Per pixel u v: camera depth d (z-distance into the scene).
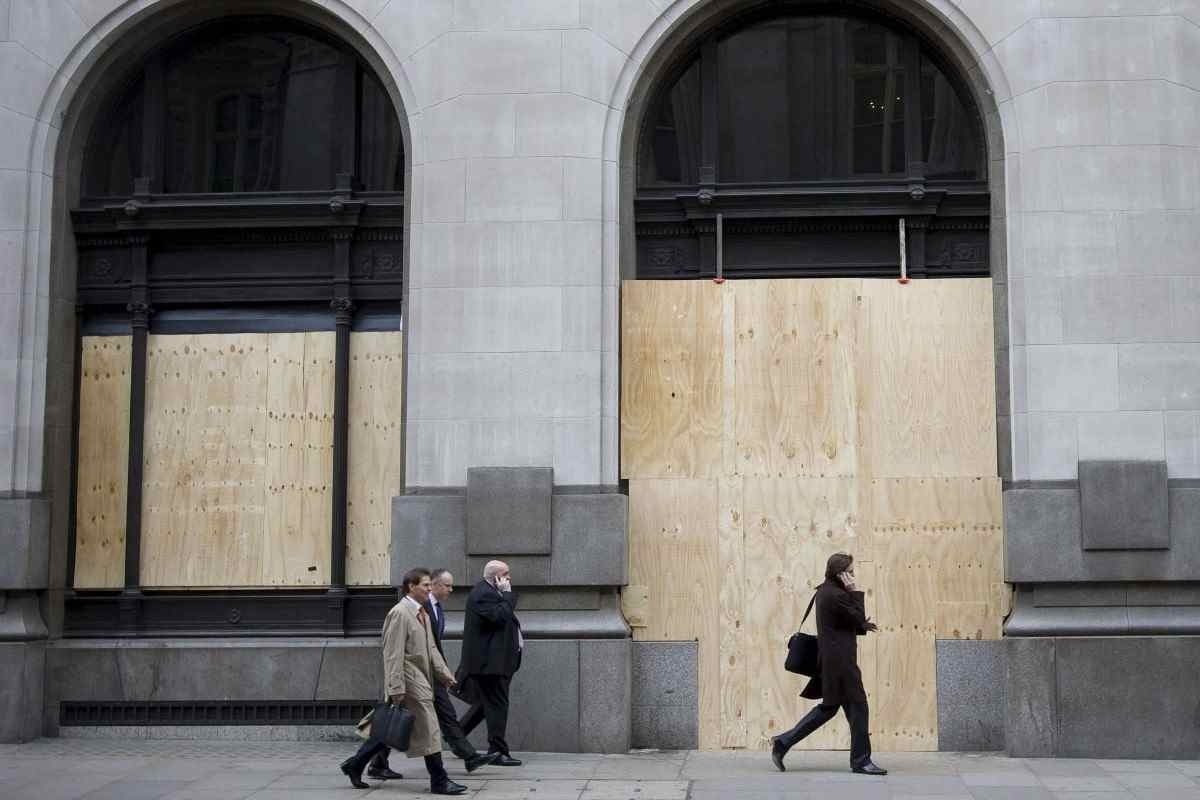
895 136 15.84
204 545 15.93
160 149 16.44
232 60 16.66
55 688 15.56
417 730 12.15
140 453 16.03
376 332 16.11
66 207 16.22
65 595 15.95
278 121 16.50
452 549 14.94
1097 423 14.55
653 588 15.18
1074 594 14.50
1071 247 14.77
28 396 15.67
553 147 15.34
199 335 16.27
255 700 15.50
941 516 15.06
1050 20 15.07
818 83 16.02
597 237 15.21
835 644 13.24
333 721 15.42
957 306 15.32
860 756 13.21
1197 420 14.48
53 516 15.84
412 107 15.62
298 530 15.89
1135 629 14.32
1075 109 14.91
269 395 16.12
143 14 16.14
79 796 12.05
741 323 15.45
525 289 15.18
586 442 14.96
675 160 16.05
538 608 14.96
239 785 12.59
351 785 12.48
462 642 14.68
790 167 15.92
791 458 15.26
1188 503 14.35
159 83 16.53
